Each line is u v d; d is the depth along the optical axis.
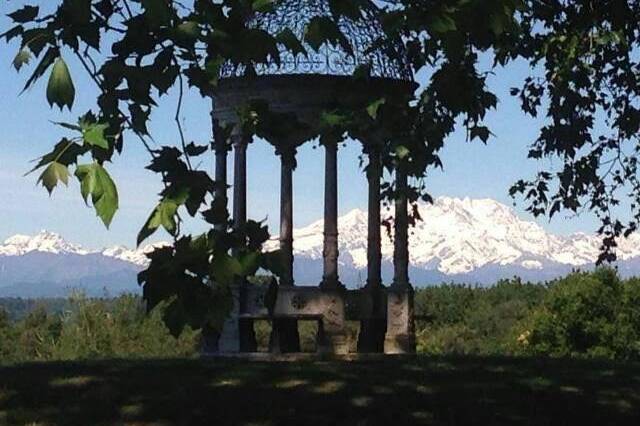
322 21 8.16
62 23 7.47
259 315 23.39
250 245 7.41
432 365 19.64
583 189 20.28
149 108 7.56
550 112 18.91
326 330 23.64
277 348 23.94
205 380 17.38
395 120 16.53
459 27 8.91
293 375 17.78
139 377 17.58
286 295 23.50
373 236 24.66
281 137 9.35
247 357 22.58
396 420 15.93
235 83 22.38
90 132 6.75
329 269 23.83
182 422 15.49
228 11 7.87
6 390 16.73
